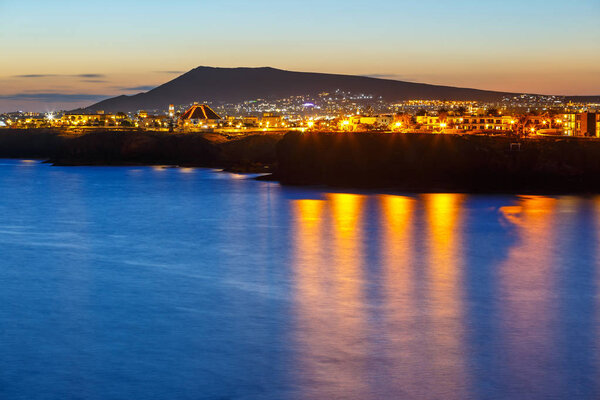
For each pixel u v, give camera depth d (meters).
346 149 141.62
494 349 37.62
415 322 42.53
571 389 32.31
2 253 65.06
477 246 67.06
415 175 132.75
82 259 62.19
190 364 35.84
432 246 67.38
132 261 61.38
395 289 50.75
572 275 54.81
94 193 123.38
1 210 98.94
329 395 32.03
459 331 40.66
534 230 75.94
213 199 111.75
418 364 35.44
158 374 34.59
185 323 42.66
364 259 61.53
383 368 35.00
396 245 68.12
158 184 141.88
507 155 126.69
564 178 122.25
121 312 45.16
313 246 68.06
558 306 45.97
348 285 52.06
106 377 34.34
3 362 36.38
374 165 137.50
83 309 45.84
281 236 74.19
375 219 86.12
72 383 33.66
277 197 114.00
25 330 41.50
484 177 126.88
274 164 185.12
